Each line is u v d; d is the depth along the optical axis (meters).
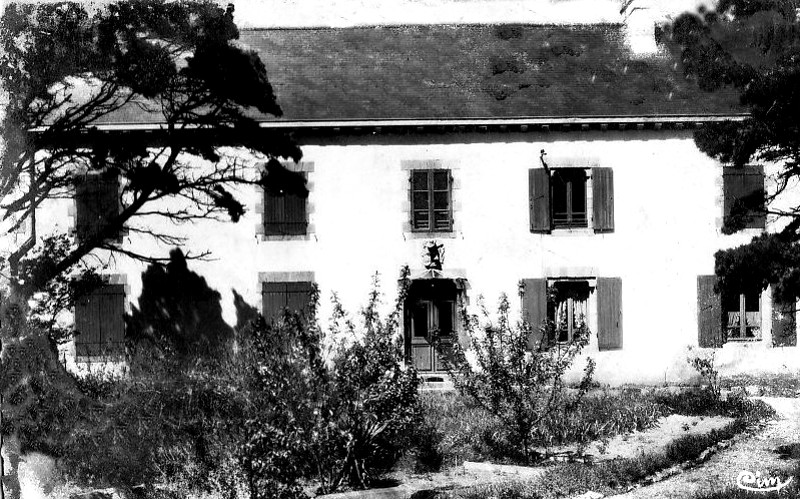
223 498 12.55
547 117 21.66
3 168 17.09
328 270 21.78
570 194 22.19
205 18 19.45
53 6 16.91
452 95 22.47
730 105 22.19
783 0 18.20
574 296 22.09
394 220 21.84
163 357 18.91
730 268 17.88
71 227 21.39
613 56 23.78
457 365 15.55
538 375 14.60
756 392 19.12
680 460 13.62
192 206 21.84
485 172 21.95
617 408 16.86
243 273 21.72
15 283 17.45
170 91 19.94
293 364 12.91
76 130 18.56
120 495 12.97
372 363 12.96
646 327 21.81
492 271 21.80
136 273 21.59
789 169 20.12
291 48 24.08
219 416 14.42
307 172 21.88
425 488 12.45
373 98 22.33
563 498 12.02
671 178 22.02
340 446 12.80
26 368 15.86
